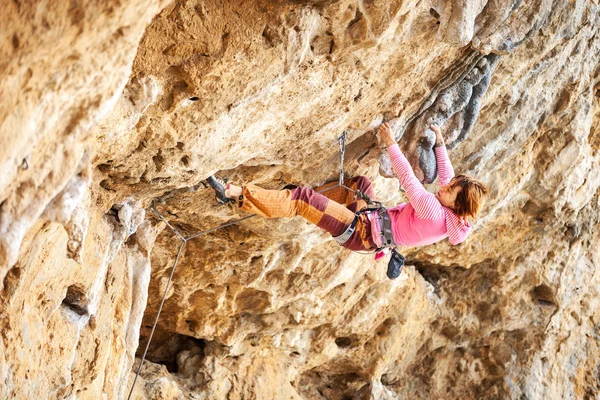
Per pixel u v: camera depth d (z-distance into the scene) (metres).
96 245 5.15
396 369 9.91
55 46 2.56
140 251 6.16
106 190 5.19
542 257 9.79
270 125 5.09
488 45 5.51
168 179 5.18
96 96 2.87
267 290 7.80
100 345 5.44
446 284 9.86
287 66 4.52
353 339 9.20
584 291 10.41
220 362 8.39
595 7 6.80
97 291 5.27
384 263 8.45
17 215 2.76
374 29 4.58
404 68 5.28
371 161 6.13
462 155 7.53
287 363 8.91
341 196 6.25
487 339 10.27
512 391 10.30
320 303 8.25
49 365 4.80
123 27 2.76
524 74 6.88
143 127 4.57
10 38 2.41
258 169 5.87
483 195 5.09
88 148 3.16
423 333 9.89
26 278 4.32
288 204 5.12
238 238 6.99
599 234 10.32
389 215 5.20
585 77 8.00
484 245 9.31
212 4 4.10
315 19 4.39
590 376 10.80
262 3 4.18
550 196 8.99
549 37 6.43
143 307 6.12
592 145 9.21
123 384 6.00
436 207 5.06
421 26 5.00
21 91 2.54
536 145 8.57
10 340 4.32
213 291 7.67
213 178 5.20
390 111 5.67
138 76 4.23
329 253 7.72
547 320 10.17
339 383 9.73
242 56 4.32
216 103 4.57
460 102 5.83
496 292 9.89
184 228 6.78
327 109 5.27
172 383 7.87
